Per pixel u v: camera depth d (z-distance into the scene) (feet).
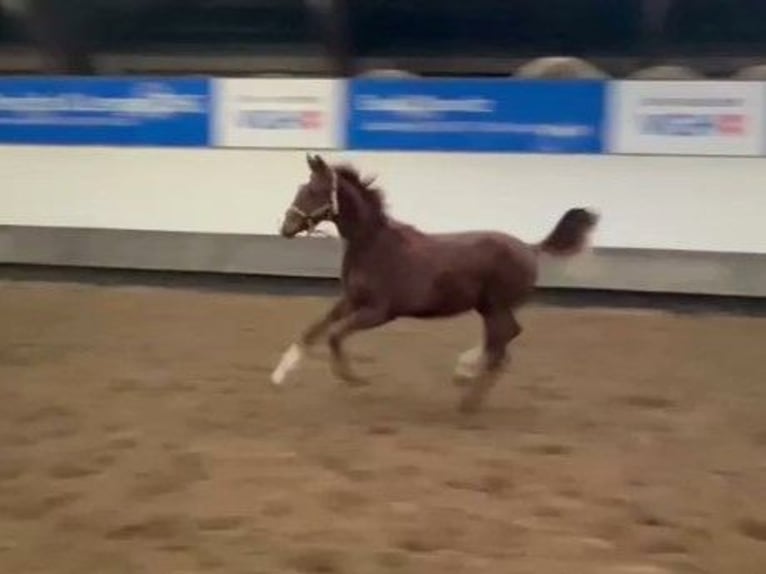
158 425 24.39
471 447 22.84
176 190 42.37
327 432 23.82
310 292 41.70
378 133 40.91
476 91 40.16
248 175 41.78
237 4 44.57
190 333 34.42
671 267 39.01
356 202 23.95
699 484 20.94
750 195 38.68
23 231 43.34
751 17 42.01
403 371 29.78
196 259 42.14
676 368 30.68
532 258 24.76
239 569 16.66
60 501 19.69
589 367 30.66
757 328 36.27
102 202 42.96
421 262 24.02
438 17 44.57
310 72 45.55
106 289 42.32
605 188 39.63
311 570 16.67
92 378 28.76
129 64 46.42
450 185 40.65
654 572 16.74
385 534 17.97
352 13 44.65
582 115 39.58
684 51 43.29
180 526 18.34
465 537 17.97
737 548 17.87
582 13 43.39
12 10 45.01
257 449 22.57
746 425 25.20
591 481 20.88
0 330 34.78
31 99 43.11
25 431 23.99
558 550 17.51
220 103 41.78
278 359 30.99
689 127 38.86
